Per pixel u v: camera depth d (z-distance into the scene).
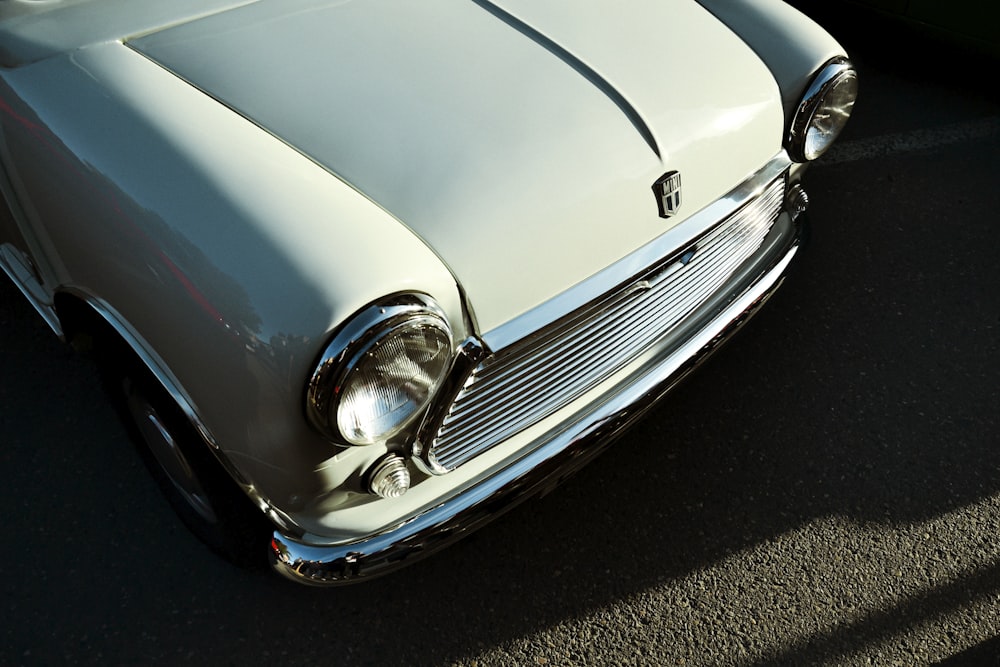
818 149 2.40
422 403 1.59
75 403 2.77
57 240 1.95
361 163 1.75
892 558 2.38
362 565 1.71
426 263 1.59
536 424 1.94
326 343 1.43
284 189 1.62
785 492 2.55
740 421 2.75
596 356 1.98
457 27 2.13
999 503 2.51
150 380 1.82
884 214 3.53
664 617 2.25
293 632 2.21
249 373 1.50
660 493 2.55
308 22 2.11
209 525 2.17
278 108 1.85
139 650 2.16
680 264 2.07
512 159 1.80
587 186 1.83
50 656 2.14
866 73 4.41
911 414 2.76
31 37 2.07
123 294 1.73
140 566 2.34
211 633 2.21
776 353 2.97
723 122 2.10
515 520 2.47
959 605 2.27
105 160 1.74
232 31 2.07
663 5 2.36
